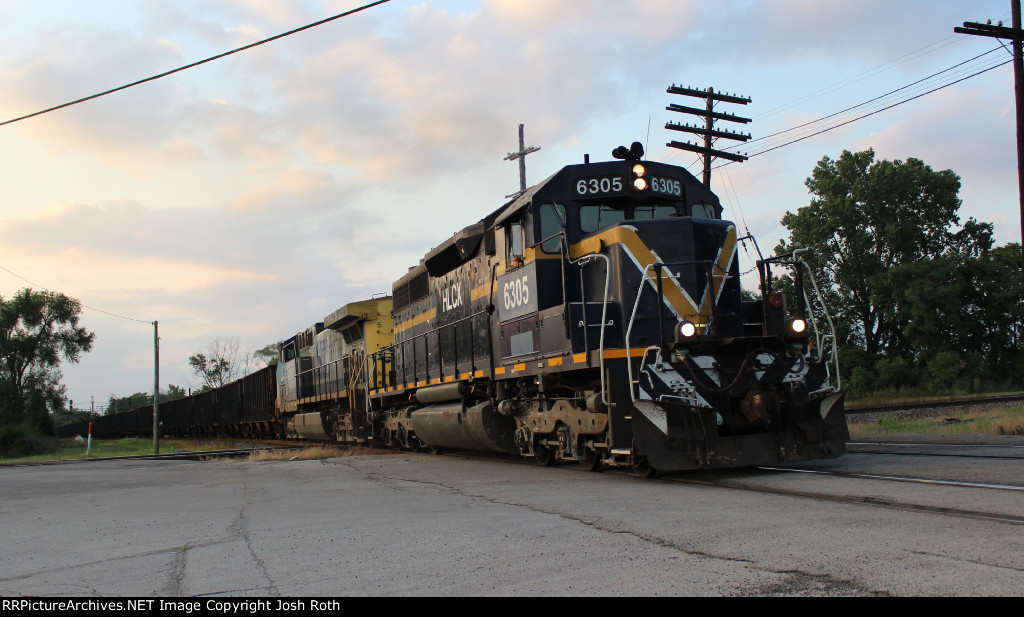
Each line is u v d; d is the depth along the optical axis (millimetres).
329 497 9719
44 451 54750
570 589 4488
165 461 22047
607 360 9750
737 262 10812
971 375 41188
